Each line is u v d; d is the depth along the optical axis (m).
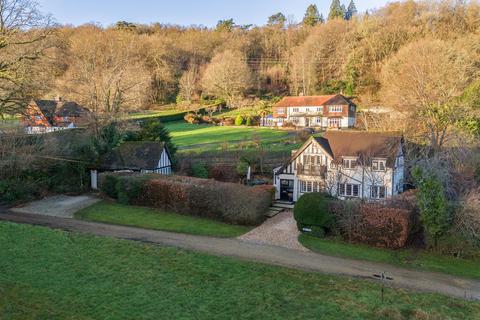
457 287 17.05
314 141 32.91
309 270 18.58
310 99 75.06
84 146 36.34
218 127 70.75
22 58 29.33
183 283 16.50
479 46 56.22
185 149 48.97
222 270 17.92
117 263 18.39
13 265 17.80
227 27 127.88
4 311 13.76
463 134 33.12
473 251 20.27
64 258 18.83
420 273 18.61
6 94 30.12
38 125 51.28
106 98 42.28
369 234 22.36
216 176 40.62
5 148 31.33
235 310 14.43
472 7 71.62
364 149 32.25
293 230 25.25
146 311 14.20
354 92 83.69
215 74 92.12
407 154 34.59
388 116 46.62
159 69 94.12
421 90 39.53
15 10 28.92
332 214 23.62
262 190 27.47
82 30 89.62
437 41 57.38
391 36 82.12
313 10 126.56
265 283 16.66
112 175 32.31
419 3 83.75
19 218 26.23
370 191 31.47
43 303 14.48
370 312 14.34
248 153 43.66
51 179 33.62
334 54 92.19
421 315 14.03
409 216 21.80
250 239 23.48
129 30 104.31
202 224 26.30
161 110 89.50
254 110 83.19
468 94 40.53
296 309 14.54
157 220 26.89
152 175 32.28
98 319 13.55
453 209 20.80
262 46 116.44
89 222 26.02
